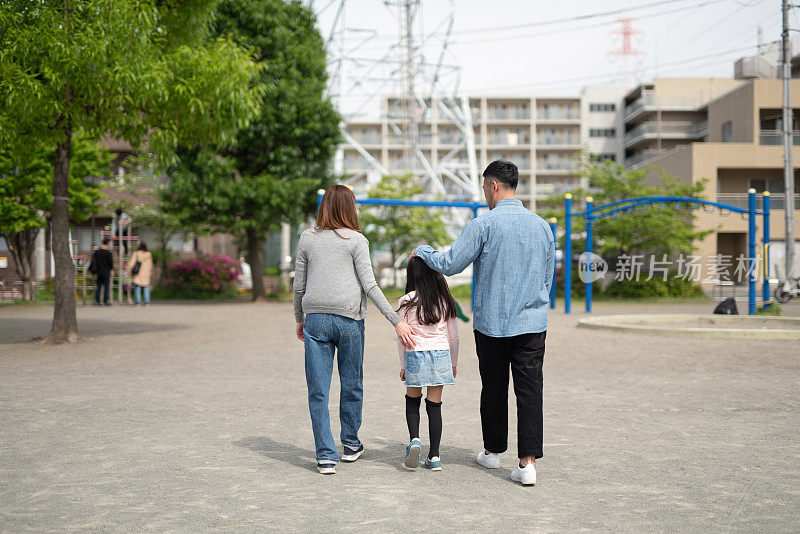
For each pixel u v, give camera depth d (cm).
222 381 752
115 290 2641
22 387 705
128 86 997
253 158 2397
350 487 378
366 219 2741
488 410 412
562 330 1382
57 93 1023
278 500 354
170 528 311
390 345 1134
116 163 3170
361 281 415
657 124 5628
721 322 1545
